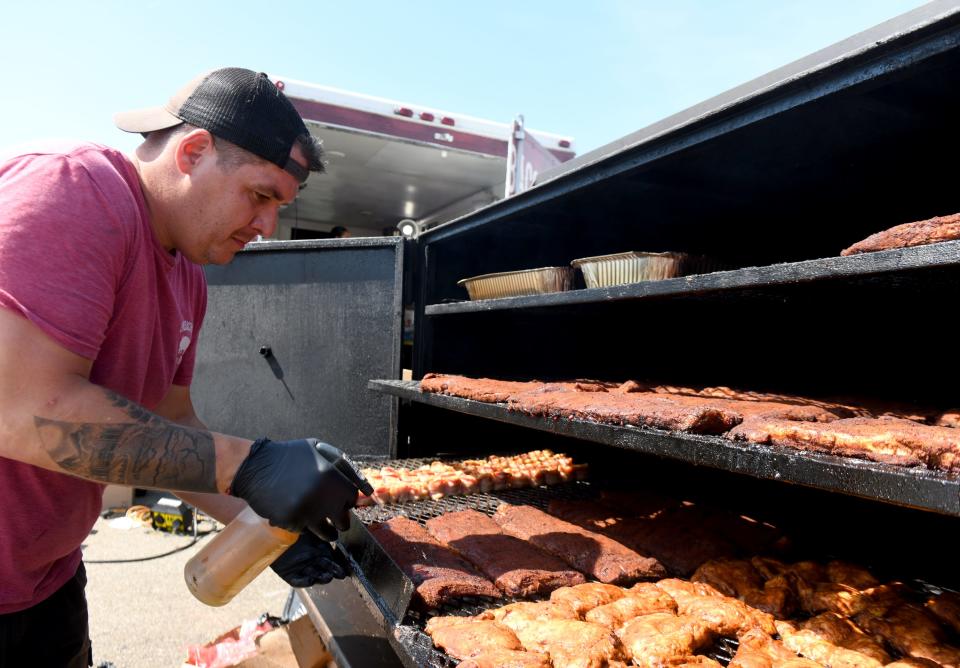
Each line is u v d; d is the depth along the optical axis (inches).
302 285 167.6
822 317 102.5
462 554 87.6
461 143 221.0
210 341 182.1
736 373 120.6
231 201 61.0
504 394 97.5
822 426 53.9
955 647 61.2
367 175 244.1
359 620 98.0
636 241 134.0
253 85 59.4
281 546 73.9
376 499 94.5
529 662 56.6
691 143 72.4
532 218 130.3
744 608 68.8
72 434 49.4
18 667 68.7
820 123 73.4
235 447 58.1
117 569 185.6
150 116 62.5
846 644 61.3
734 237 116.6
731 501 116.2
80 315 50.0
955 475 44.1
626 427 68.7
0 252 46.8
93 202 52.7
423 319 153.6
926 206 86.4
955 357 84.7
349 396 161.6
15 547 61.9
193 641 145.9
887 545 89.4
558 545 88.7
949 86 63.8
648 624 64.9
